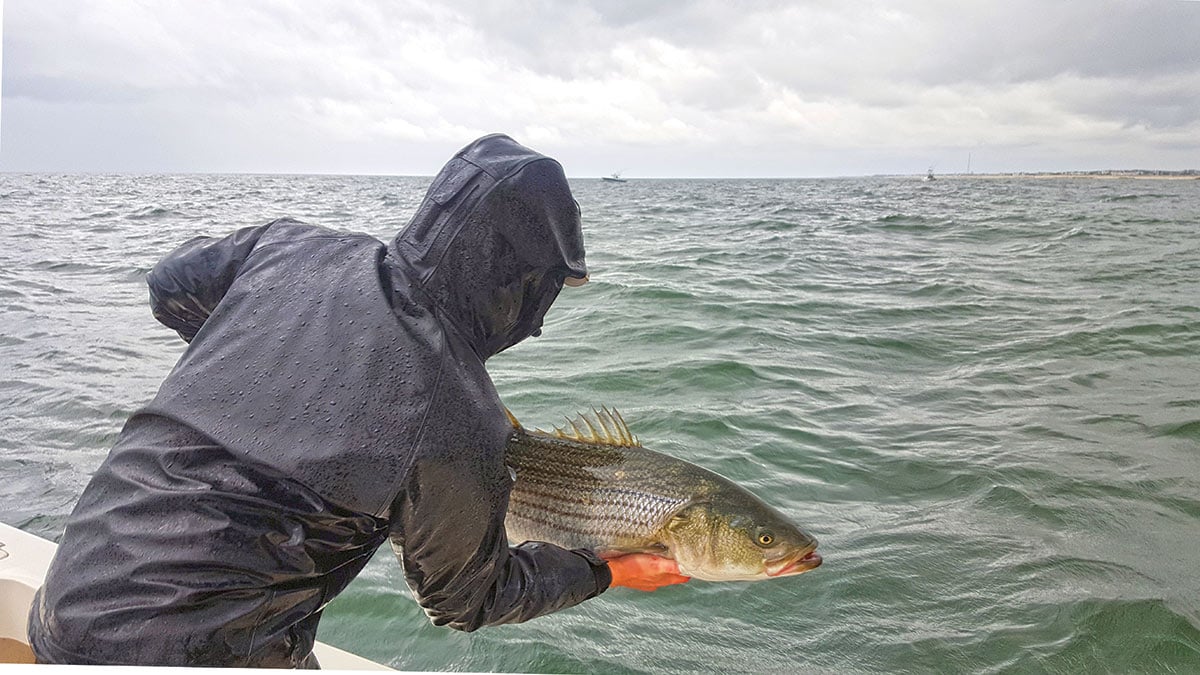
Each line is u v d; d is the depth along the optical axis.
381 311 1.65
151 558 1.47
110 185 55.41
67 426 6.56
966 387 7.85
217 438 1.53
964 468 5.88
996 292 12.70
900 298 12.05
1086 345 9.42
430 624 3.98
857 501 5.41
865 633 4.04
